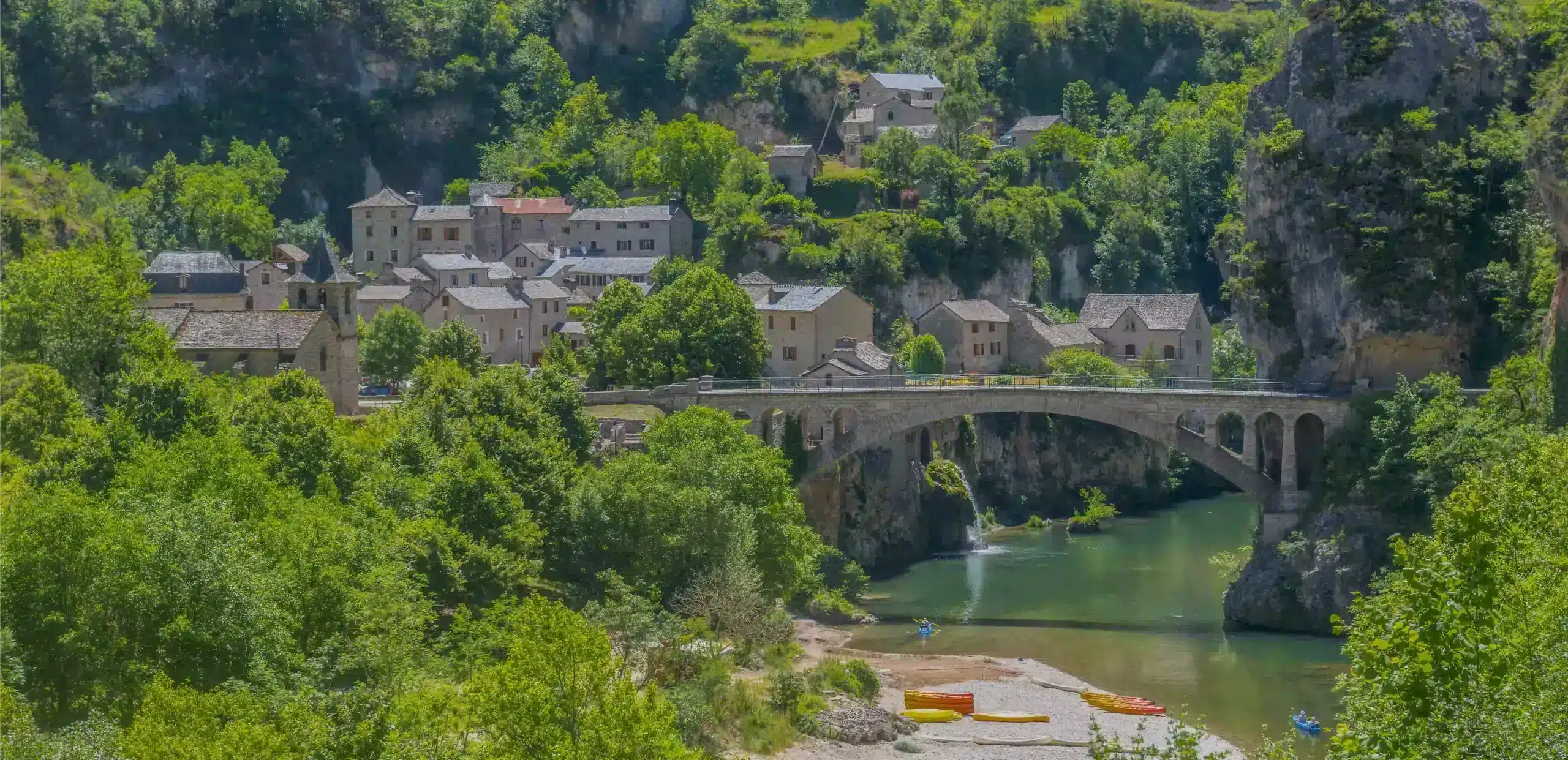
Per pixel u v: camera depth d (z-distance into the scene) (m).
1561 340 103.75
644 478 100.00
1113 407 124.06
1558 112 110.44
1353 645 49.53
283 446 90.62
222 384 108.12
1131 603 121.50
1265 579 113.38
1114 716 88.56
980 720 87.50
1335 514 113.31
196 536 65.31
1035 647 106.44
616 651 84.62
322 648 65.69
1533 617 47.03
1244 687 94.62
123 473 77.06
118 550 62.75
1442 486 106.81
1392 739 45.06
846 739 82.62
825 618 115.31
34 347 104.44
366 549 74.31
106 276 108.75
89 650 61.09
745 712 82.62
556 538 97.38
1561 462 64.75
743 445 113.88
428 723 53.81
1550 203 109.75
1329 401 118.12
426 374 119.62
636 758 51.41
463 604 79.31
